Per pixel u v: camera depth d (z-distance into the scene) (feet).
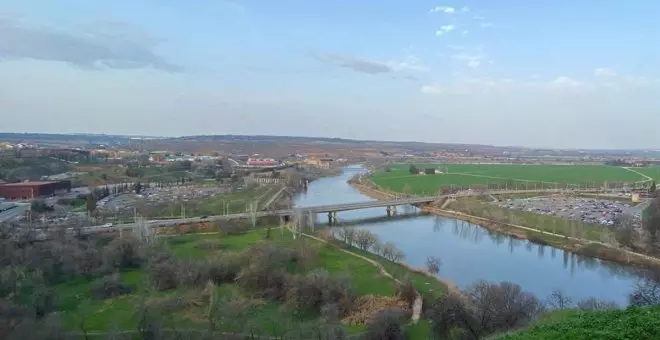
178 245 642.63
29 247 538.06
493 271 565.53
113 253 524.93
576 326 180.75
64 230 636.89
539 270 570.87
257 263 467.52
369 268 527.40
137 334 349.41
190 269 471.62
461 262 608.60
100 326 368.89
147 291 446.19
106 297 433.89
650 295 384.88
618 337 159.12
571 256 644.69
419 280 482.28
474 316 329.93
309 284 418.72
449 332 327.26
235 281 463.42
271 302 420.77
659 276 475.72
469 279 529.04
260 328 355.56
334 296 411.95
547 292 478.59
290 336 337.52
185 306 397.39
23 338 327.88
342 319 384.27
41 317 377.50
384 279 483.92
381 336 333.01
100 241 629.10
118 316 387.96
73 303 419.13
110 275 478.59
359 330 360.07
